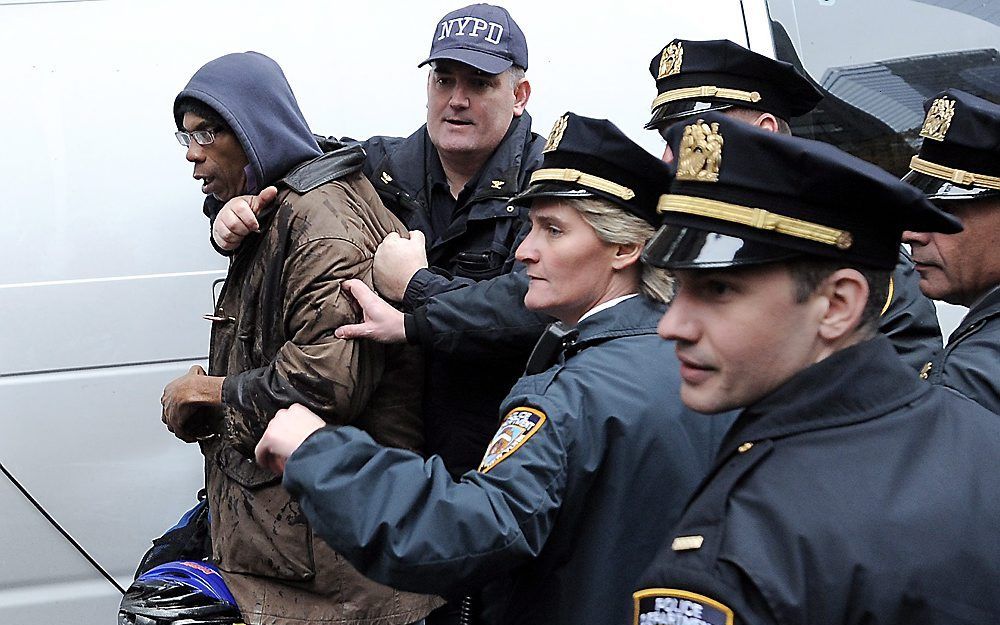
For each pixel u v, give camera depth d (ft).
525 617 5.05
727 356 3.64
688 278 3.70
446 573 4.48
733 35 9.62
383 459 4.56
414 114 9.12
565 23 9.36
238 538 7.02
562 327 5.59
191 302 8.80
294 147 7.02
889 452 3.52
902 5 10.02
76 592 8.64
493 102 7.89
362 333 6.71
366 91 9.05
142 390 8.71
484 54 7.79
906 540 3.33
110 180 8.70
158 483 8.75
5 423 8.50
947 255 5.85
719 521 3.49
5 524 8.52
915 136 9.91
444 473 4.62
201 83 6.91
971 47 10.05
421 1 9.22
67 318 8.60
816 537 3.33
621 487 4.91
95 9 8.77
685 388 3.78
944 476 3.48
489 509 4.53
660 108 8.02
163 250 8.77
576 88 9.33
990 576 3.35
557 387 5.02
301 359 6.65
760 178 3.59
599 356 5.15
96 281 8.65
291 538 6.88
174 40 8.85
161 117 8.80
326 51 9.03
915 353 7.11
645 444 4.93
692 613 3.33
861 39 9.91
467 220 7.85
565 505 4.84
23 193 8.58
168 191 8.79
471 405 7.36
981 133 5.72
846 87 9.86
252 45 8.93
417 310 6.89
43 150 8.62
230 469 7.11
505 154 7.96
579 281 5.42
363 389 6.84
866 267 3.62
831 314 3.64
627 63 9.41
